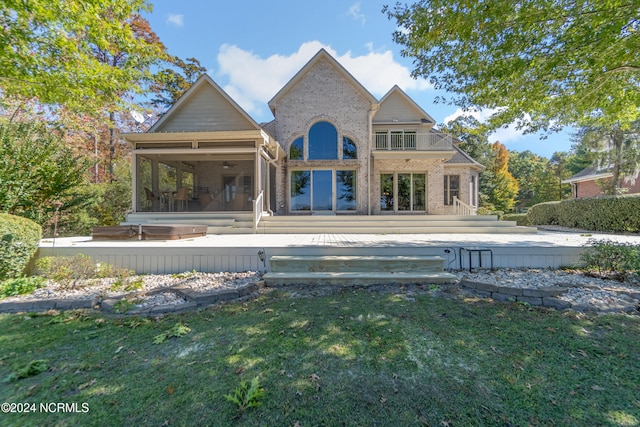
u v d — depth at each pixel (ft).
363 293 13.74
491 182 91.76
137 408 6.52
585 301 11.86
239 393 6.81
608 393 6.75
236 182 43.42
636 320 10.34
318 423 5.98
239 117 42.19
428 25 18.19
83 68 20.57
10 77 19.49
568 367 7.72
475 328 9.87
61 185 32.17
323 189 45.01
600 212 34.22
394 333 9.61
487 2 15.30
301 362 8.09
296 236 27.73
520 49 16.94
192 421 6.10
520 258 17.94
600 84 18.71
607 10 14.47
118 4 20.29
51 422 6.19
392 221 33.19
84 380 7.57
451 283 14.97
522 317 10.71
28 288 14.87
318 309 11.76
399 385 7.11
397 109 50.14
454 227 31.01
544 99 20.71
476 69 18.71
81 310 12.48
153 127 41.70
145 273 18.33
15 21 18.10
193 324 10.70
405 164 47.57
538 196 115.34
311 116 44.75
